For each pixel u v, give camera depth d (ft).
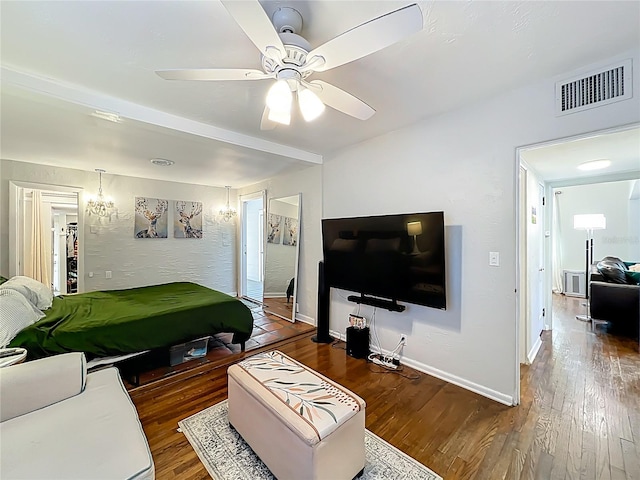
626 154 9.92
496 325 7.55
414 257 8.55
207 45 5.24
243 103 7.48
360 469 5.15
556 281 21.47
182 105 7.59
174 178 16.56
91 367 7.71
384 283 9.37
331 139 10.52
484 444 5.94
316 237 13.48
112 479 3.33
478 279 7.84
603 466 5.33
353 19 4.62
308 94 4.92
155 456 5.63
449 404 7.37
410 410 7.13
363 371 9.18
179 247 17.72
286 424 4.72
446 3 4.31
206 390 8.11
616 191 19.81
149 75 6.21
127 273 15.75
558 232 21.49
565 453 5.65
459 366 8.27
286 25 4.51
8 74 5.88
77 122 8.24
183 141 9.88
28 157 12.00
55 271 19.57
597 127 6.03
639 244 19.12
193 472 5.27
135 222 16.01
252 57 5.63
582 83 6.18
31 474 3.29
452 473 5.23
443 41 5.20
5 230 12.32
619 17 4.64
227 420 6.72
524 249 9.52
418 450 5.79
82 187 14.33
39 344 6.91
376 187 10.35
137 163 13.01
